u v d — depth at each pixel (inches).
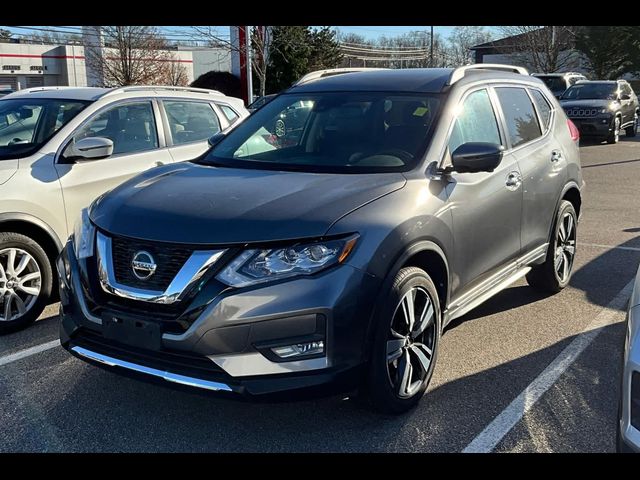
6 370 175.3
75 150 213.3
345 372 131.8
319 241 130.8
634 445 99.4
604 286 248.2
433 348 156.1
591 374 172.7
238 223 132.0
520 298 234.8
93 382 167.8
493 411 153.0
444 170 162.1
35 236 209.3
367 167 163.0
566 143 233.5
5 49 2240.4
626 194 456.1
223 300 126.6
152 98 256.4
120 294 136.4
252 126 195.5
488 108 193.3
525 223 200.7
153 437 142.4
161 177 166.1
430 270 158.1
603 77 1915.6
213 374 128.7
